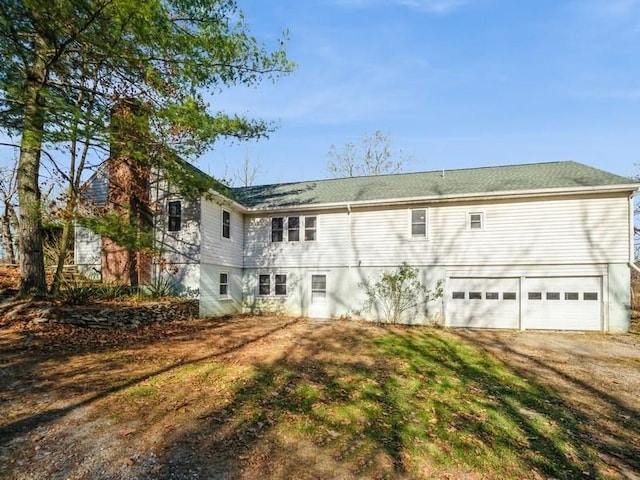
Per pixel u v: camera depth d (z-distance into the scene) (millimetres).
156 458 3730
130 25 7684
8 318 9086
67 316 9594
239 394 5688
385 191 16203
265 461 3752
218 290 15391
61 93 9336
